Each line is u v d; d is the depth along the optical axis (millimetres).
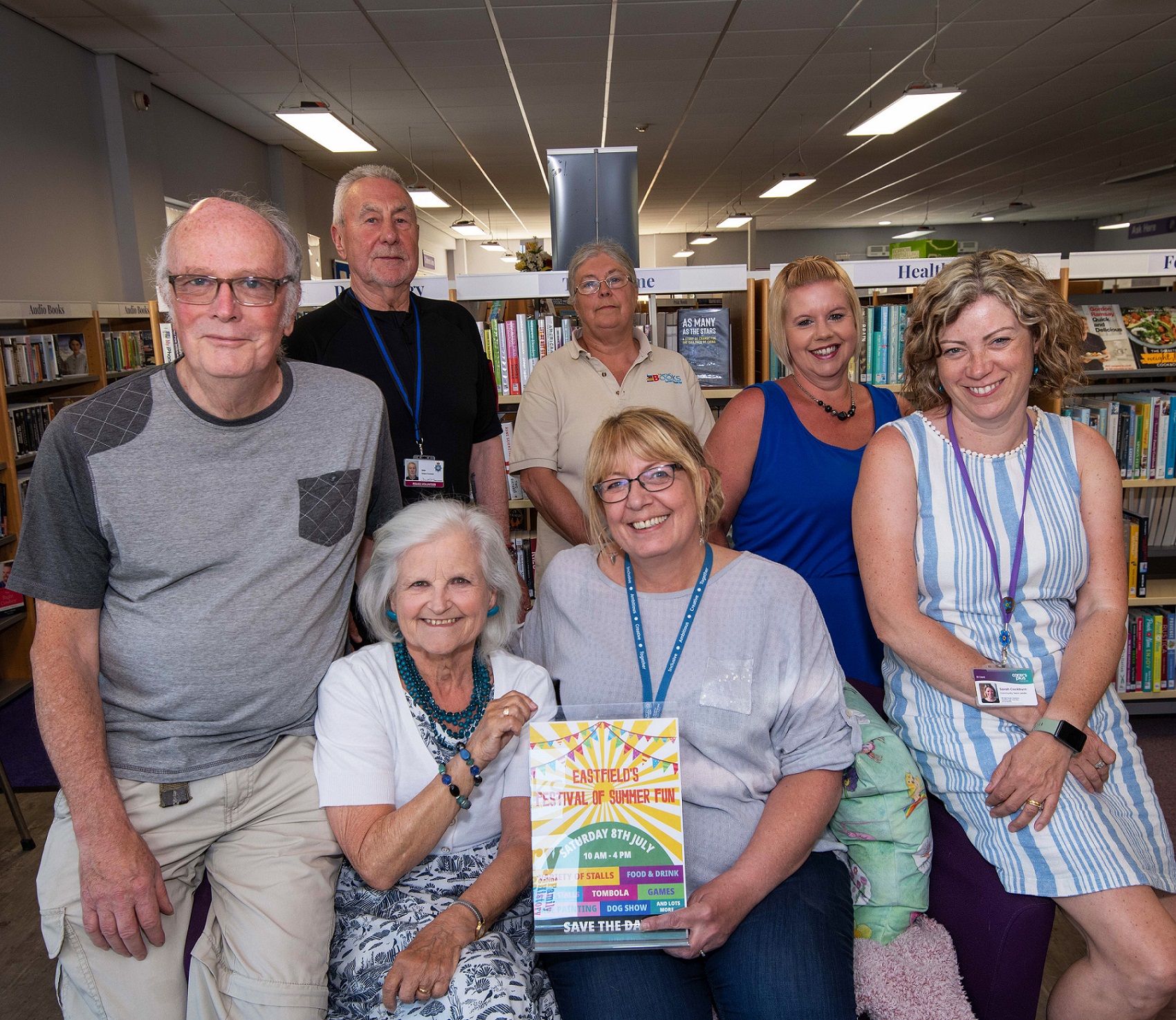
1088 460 1654
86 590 1395
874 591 1686
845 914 1517
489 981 1296
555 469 2912
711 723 1537
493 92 8148
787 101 8828
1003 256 1594
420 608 1512
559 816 1339
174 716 1448
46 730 1343
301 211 11086
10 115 5820
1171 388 3854
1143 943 1354
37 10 5859
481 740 1414
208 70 7277
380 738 1522
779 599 1596
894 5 6188
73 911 1356
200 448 1403
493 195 14633
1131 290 4141
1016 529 1623
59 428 1342
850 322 2168
